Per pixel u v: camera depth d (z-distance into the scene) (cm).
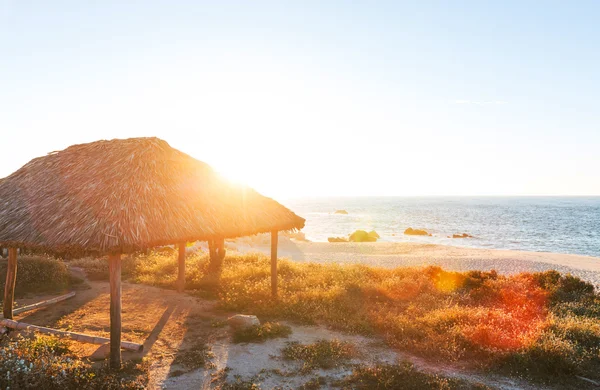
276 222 1292
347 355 926
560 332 1055
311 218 11394
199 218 1005
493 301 1479
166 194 997
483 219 10069
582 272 3030
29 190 1044
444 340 990
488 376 838
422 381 788
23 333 1023
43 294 1439
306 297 1384
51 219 882
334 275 1778
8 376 661
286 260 2161
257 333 1042
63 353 904
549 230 7112
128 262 2028
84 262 1986
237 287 1523
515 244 5397
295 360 900
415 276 1838
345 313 1234
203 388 768
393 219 10556
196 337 1051
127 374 818
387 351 966
